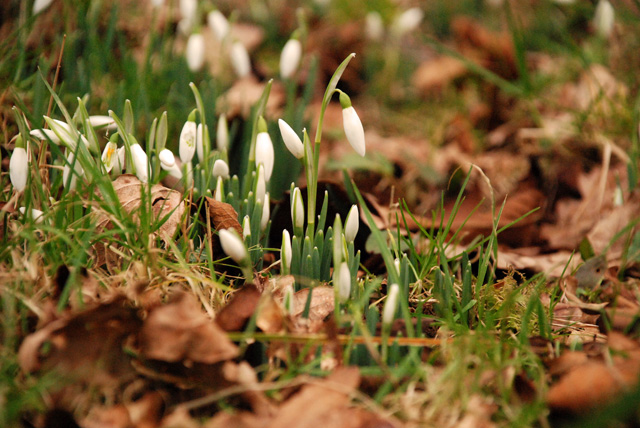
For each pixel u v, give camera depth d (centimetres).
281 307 75
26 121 80
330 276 79
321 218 77
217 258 79
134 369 70
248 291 72
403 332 74
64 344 70
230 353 69
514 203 91
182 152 78
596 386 69
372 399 71
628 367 70
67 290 71
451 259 79
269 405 70
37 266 74
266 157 78
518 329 77
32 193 78
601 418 65
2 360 71
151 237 76
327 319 75
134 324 71
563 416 69
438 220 87
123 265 77
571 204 93
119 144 86
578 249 87
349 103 75
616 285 78
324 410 69
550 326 76
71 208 77
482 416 70
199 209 77
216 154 81
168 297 75
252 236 78
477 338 72
